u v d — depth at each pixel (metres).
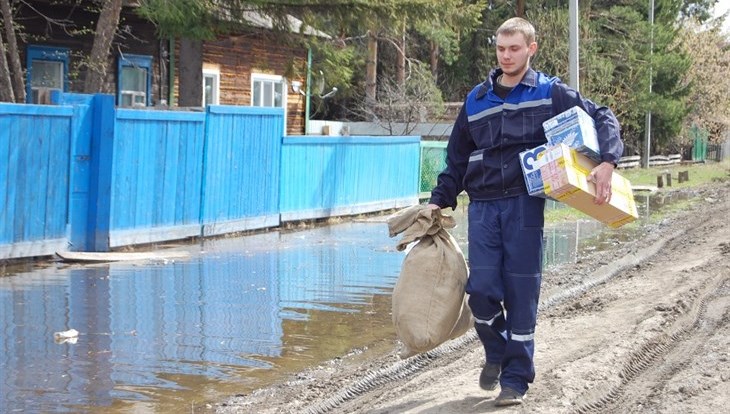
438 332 5.84
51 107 13.23
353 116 43.97
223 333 9.34
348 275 12.98
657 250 15.90
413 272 5.92
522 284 5.65
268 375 7.89
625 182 5.92
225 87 24.23
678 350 7.70
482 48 50.88
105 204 14.14
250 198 17.62
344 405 6.96
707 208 25.48
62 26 18.61
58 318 9.77
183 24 18.73
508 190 5.66
